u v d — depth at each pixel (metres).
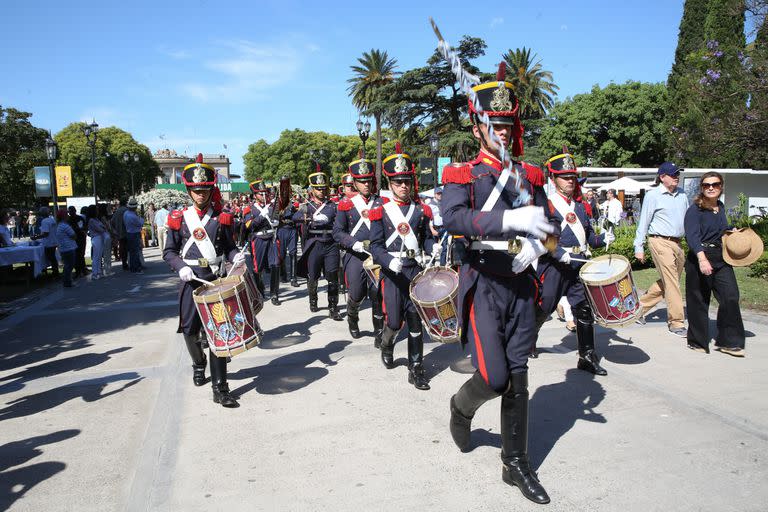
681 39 27.59
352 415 4.69
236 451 4.09
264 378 5.78
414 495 3.41
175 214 5.42
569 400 4.84
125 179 63.28
